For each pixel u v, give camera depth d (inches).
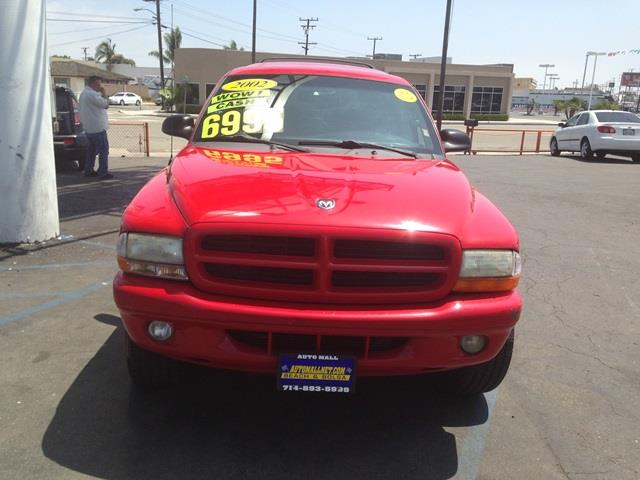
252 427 122.0
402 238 105.1
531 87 4918.8
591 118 725.3
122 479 103.7
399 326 104.4
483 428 125.3
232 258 104.5
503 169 606.5
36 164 242.4
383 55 2498.8
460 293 109.7
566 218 352.2
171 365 123.0
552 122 2266.2
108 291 195.6
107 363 145.7
